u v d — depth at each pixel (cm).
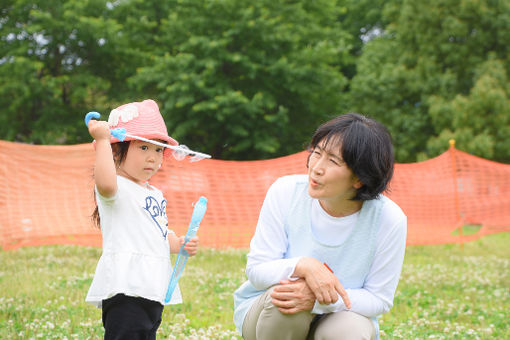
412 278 633
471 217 1070
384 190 247
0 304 446
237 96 1762
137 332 252
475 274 686
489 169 1107
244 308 268
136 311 253
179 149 272
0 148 759
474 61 1936
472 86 1966
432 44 2002
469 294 564
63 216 773
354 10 2627
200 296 507
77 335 354
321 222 254
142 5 2189
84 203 789
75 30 1922
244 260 757
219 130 1973
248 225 905
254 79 1948
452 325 431
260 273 248
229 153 2128
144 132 270
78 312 429
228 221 896
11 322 385
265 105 1912
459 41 1992
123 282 250
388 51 2172
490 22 1920
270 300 242
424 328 418
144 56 2023
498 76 1850
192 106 1858
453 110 1828
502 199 1102
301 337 248
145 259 259
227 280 594
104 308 259
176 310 452
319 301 234
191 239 279
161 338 368
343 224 251
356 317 241
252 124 1902
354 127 231
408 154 1992
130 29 2098
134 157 271
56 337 353
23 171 771
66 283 537
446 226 1004
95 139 254
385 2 2517
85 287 525
